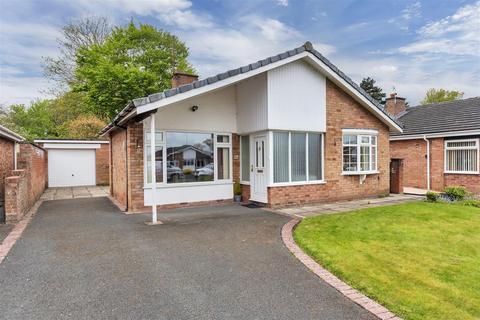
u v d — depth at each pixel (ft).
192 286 13.94
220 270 15.81
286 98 34.30
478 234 22.40
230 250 18.99
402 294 12.93
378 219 26.91
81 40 99.30
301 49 33.83
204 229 24.12
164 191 33.32
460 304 12.10
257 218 28.09
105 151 69.41
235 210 32.22
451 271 15.46
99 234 22.71
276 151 34.32
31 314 11.53
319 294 13.17
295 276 15.05
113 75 80.89
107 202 40.19
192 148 35.24
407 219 26.94
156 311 11.77
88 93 84.38
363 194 41.27
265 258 17.57
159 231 23.56
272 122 33.22
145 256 17.88
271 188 33.60
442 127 54.85
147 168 32.73
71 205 37.60
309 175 36.81
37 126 106.93
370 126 41.91
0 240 21.01
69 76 100.58
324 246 19.25
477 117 51.83
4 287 13.78
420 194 47.14
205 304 12.32
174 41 98.89
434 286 13.69
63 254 18.16
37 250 18.90
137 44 92.99
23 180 30.32
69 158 66.90
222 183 36.86
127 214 30.55
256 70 31.07
